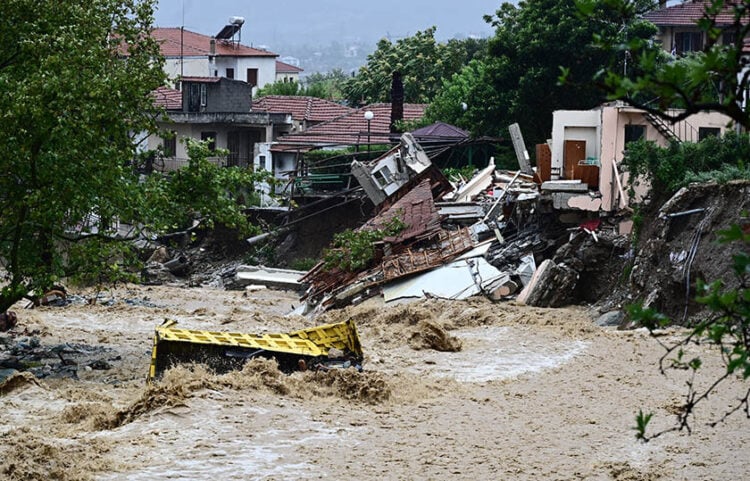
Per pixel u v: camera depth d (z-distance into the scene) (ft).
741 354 27.94
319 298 146.82
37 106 88.53
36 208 91.30
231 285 182.39
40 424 75.87
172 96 234.79
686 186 118.93
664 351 101.45
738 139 124.06
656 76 25.11
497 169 187.21
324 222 199.93
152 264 192.13
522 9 196.34
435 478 63.67
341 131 225.97
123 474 63.41
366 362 99.35
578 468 65.77
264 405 77.56
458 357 102.78
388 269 141.90
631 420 77.00
